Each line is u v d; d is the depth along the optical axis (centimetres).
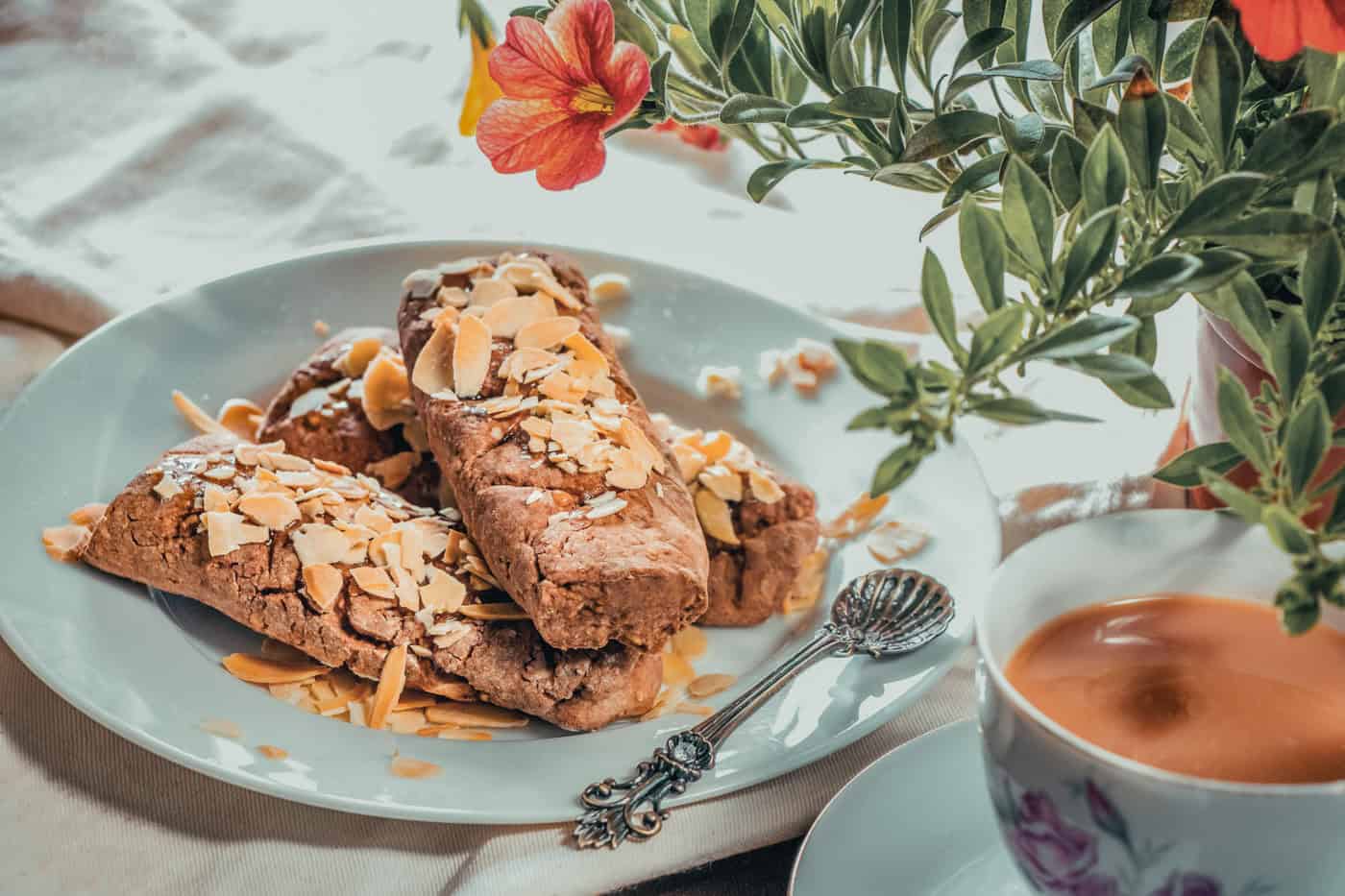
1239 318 36
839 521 52
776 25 42
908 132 41
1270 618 38
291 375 55
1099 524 38
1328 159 35
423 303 53
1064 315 34
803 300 63
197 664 46
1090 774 35
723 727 45
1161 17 39
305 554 47
